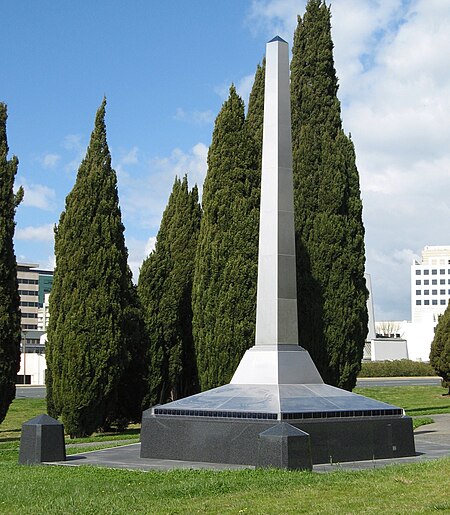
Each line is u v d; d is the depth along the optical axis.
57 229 29.94
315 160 32.41
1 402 27.86
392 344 97.12
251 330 29.31
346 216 32.31
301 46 33.78
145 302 32.50
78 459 18.86
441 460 16.67
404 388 55.25
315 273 31.58
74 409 27.94
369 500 12.09
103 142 30.77
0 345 27.67
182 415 18.83
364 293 32.44
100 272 28.69
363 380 72.31
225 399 19.19
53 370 28.30
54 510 12.05
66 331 28.16
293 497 12.45
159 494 13.09
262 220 21.56
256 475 14.51
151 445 19.05
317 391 19.83
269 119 21.92
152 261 32.91
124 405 31.69
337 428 17.91
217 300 29.56
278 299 20.88
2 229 28.14
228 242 29.78
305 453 15.32
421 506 11.52
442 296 169.50
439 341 50.06
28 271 138.25
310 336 31.34
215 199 30.28
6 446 24.27
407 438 19.09
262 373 20.25
